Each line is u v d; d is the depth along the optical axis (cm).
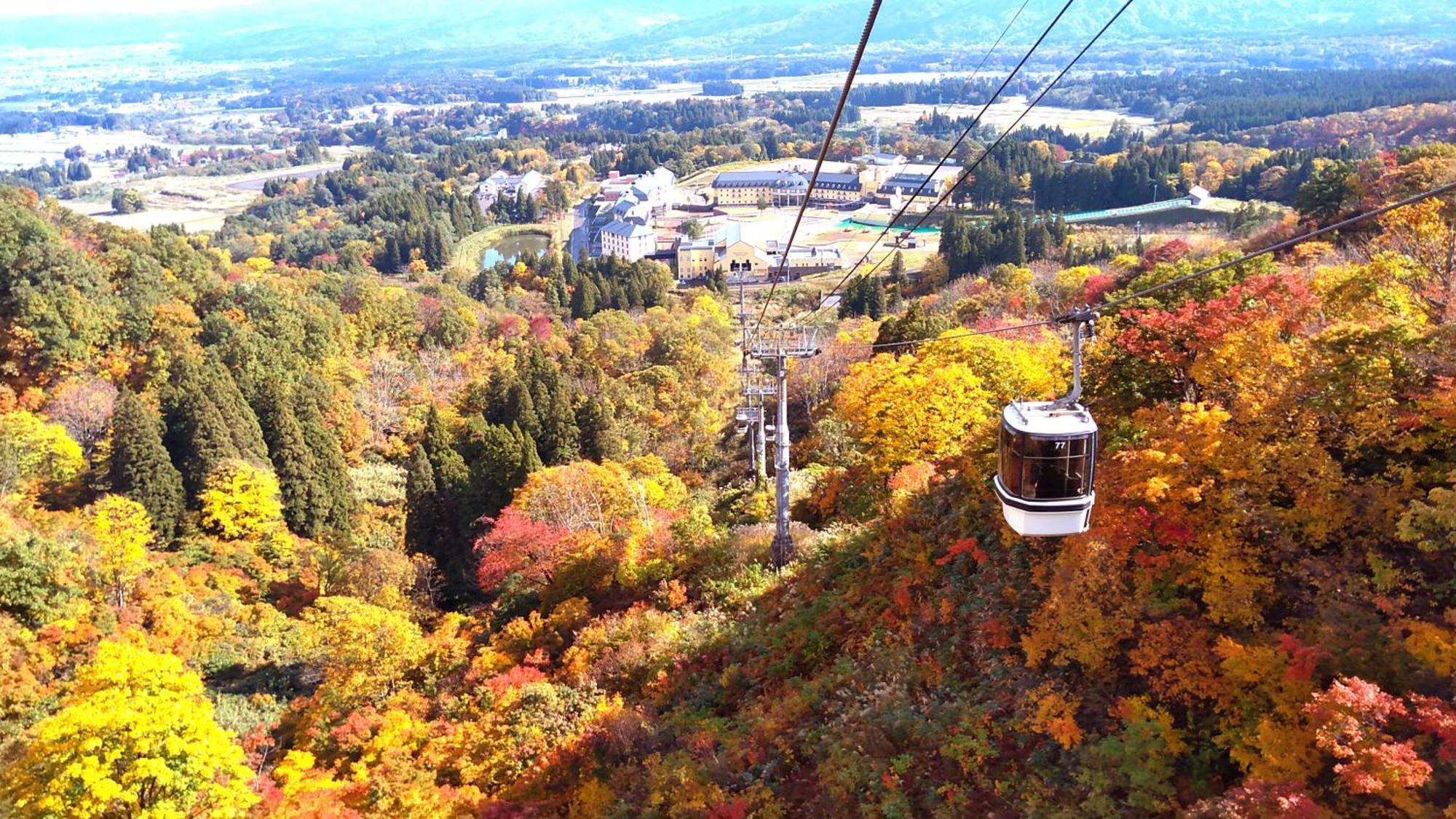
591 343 11081
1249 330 2573
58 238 9038
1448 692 1594
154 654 2889
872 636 2833
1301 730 1603
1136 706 1902
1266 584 1967
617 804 2527
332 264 19238
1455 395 1983
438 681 3834
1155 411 2375
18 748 3406
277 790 3078
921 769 2142
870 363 5362
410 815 2753
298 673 4525
